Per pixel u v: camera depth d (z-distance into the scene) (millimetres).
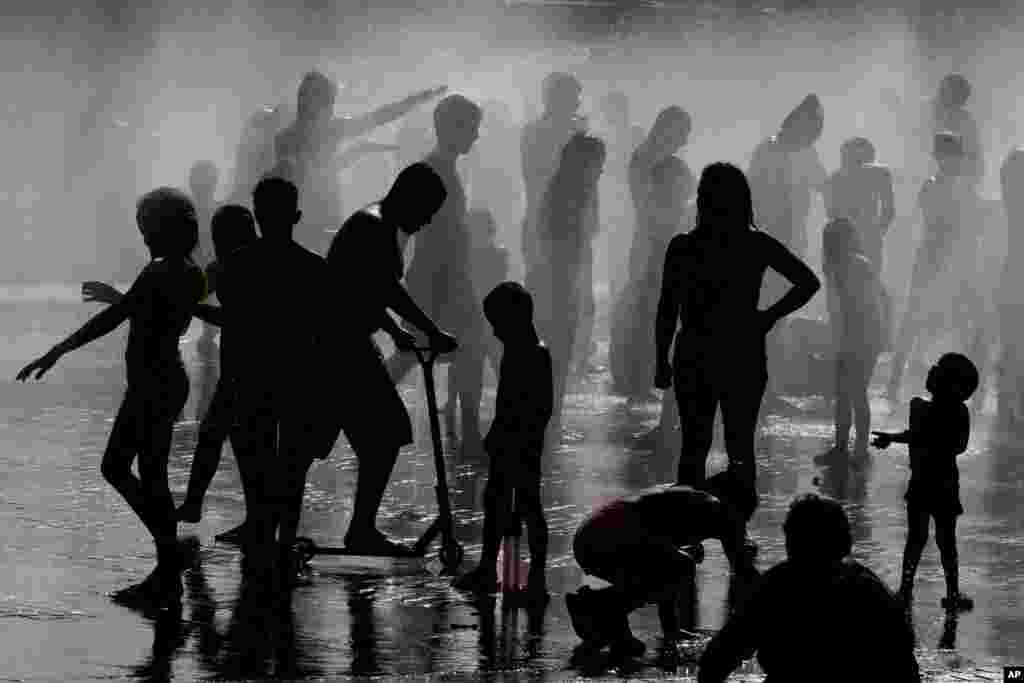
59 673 11289
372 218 14836
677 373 15773
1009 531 17203
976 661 12250
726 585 14508
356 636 12562
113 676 11250
